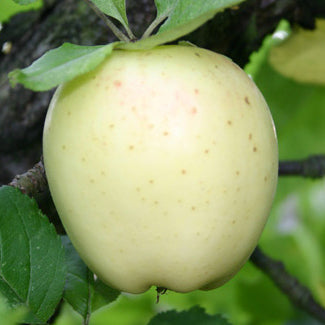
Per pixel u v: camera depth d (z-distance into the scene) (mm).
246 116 320
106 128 311
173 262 322
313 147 594
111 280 334
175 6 318
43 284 331
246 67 465
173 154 308
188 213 313
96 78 317
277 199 616
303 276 629
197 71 317
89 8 413
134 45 318
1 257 325
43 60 315
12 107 424
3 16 405
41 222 333
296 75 485
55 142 322
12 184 338
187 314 394
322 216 715
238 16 416
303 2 447
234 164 315
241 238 328
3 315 320
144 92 311
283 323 594
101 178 312
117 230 317
